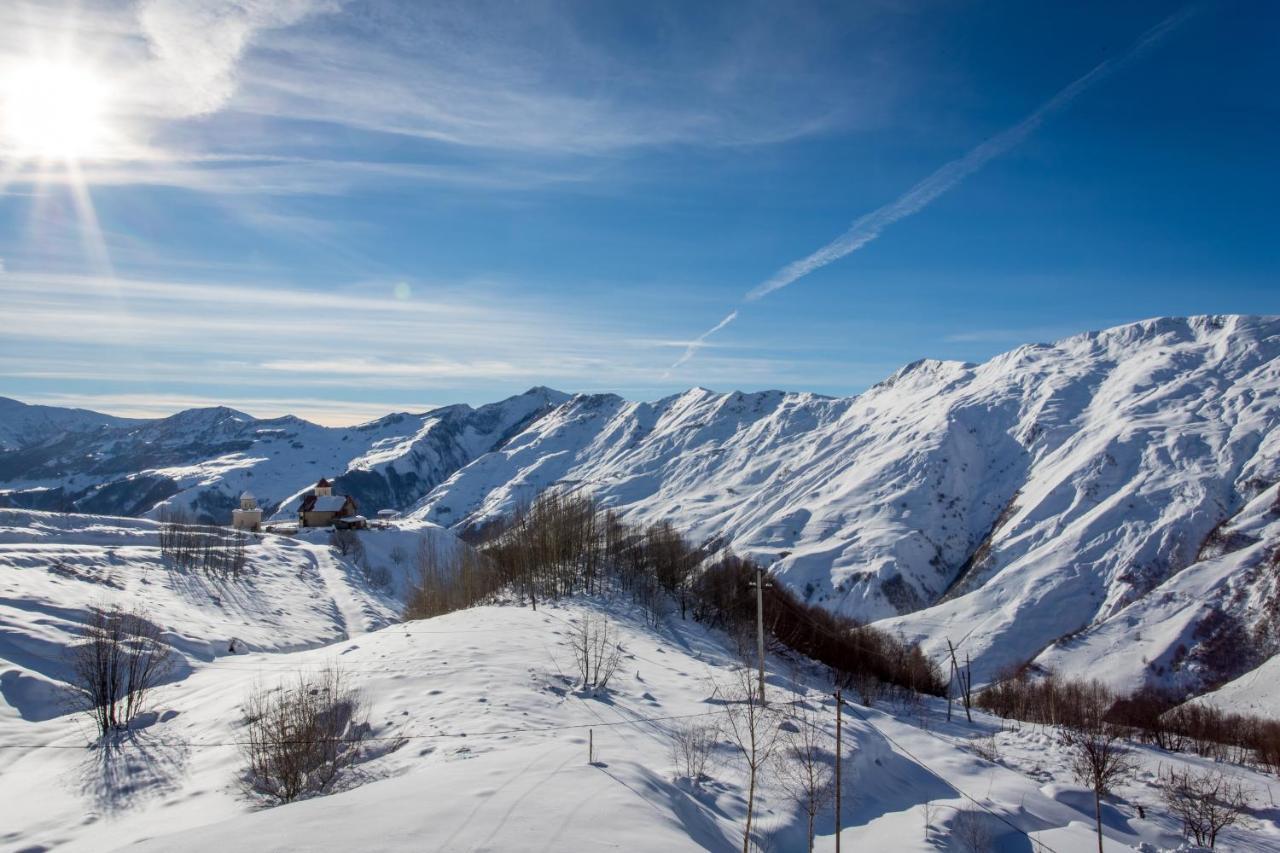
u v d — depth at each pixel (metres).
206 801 25.73
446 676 37.09
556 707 33.47
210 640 64.69
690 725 33.25
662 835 17.47
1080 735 58.97
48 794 28.17
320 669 41.31
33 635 52.12
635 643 55.09
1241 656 143.12
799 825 25.98
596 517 92.50
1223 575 167.50
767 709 37.81
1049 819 36.56
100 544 110.00
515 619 54.84
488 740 27.70
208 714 36.78
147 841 16.25
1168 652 148.75
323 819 17.53
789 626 85.12
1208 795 41.62
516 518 90.69
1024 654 171.00
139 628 55.81
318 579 113.50
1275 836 40.53
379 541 150.12
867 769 33.81
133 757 31.59
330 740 27.00
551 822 17.58
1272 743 76.25
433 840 16.23
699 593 84.38
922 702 76.94
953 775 40.16
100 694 37.16
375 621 93.69
